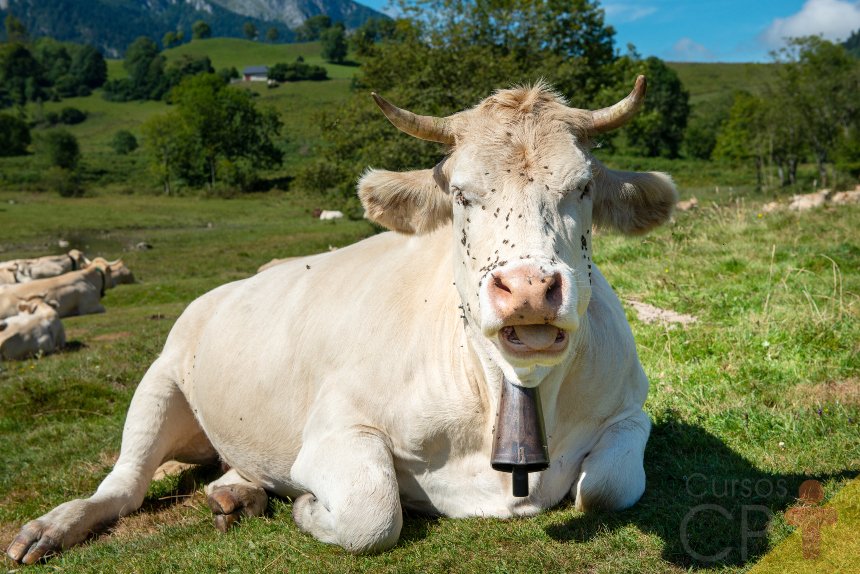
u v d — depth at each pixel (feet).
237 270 76.23
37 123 435.53
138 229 136.67
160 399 15.15
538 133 9.19
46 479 17.11
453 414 10.57
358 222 124.88
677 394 15.70
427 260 12.31
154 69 532.73
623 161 222.89
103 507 13.50
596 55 92.32
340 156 84.48
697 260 27.12
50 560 12.45
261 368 13.33
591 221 9.68
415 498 11.35
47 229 134.51
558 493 10.94
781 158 146.30
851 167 118.01
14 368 33.45
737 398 15.12
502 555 9.52
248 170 245.65
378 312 11.80
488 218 8.87
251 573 10.08
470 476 10.82
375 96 9.68
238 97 259.39
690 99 378.94
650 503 10.69
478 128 9.43
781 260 26.07
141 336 37.37
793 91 132.77
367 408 11.18
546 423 10.24
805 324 18.43
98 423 21.43
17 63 590.14
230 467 15.89
